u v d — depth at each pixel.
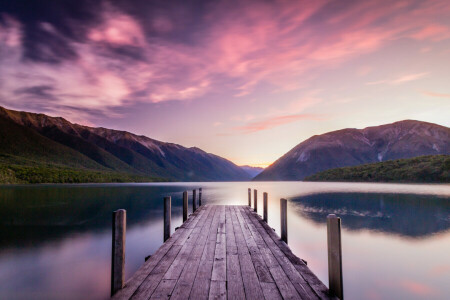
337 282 3.20
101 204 30.95
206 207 13.66
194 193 12.70
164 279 3.80
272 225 16.94
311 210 24.02
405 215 20.84
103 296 7.35
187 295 3.27
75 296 7.34
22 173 118.75
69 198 39.38
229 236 6.77
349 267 9.63
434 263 9.95
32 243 13.23
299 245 12.15
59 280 8.50
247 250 5.43
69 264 10.15
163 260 4.72
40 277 8.78
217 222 8.95
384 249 11.80
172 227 16.58
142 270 4.18
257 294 3.31
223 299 3.16
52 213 23.55
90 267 9.77
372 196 37.69
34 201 34.66
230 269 4.25
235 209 12.74
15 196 42.56
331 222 3.33
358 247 12.11
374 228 16.06
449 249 11.75
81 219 20.30
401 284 8.16
